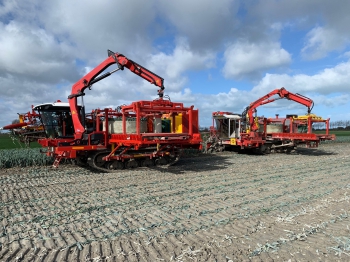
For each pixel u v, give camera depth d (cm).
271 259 364
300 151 1816
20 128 1667
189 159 1370
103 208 582
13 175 940
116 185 786
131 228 470
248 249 392
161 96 975
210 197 664
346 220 507
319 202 620
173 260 362
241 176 918
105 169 997
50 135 1153
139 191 719
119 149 1022
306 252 382
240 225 484
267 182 825
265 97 1681
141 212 555
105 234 444
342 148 2044
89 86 1032
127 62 966
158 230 462
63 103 1157
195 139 1009
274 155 1574
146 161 1098
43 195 684
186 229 464
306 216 527
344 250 387
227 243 411
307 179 870
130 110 943
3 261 355
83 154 984
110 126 1037
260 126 1717
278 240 420
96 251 384
